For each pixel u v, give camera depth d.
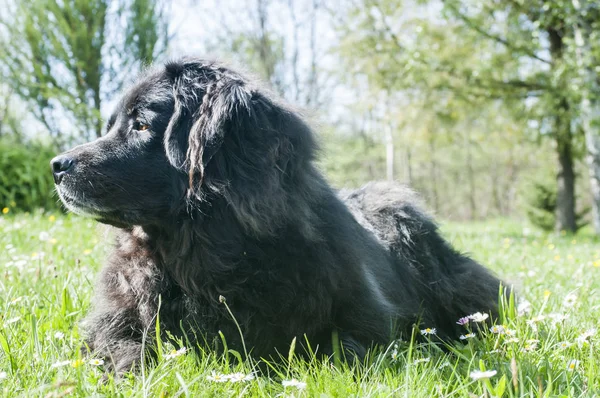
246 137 1.04
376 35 5.78
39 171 4.01
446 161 14.68
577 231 5.93
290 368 0.96
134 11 4.43
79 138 4.62
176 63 1.12
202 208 1.03
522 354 0.97
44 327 1.10
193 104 1.08
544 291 1.44
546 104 5.22
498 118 6.07
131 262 1.09
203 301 1.05
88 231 2.36
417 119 6.12
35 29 4.21
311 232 1.04
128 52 4.48
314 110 1.19
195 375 0.90
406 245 1.38
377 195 1.46
